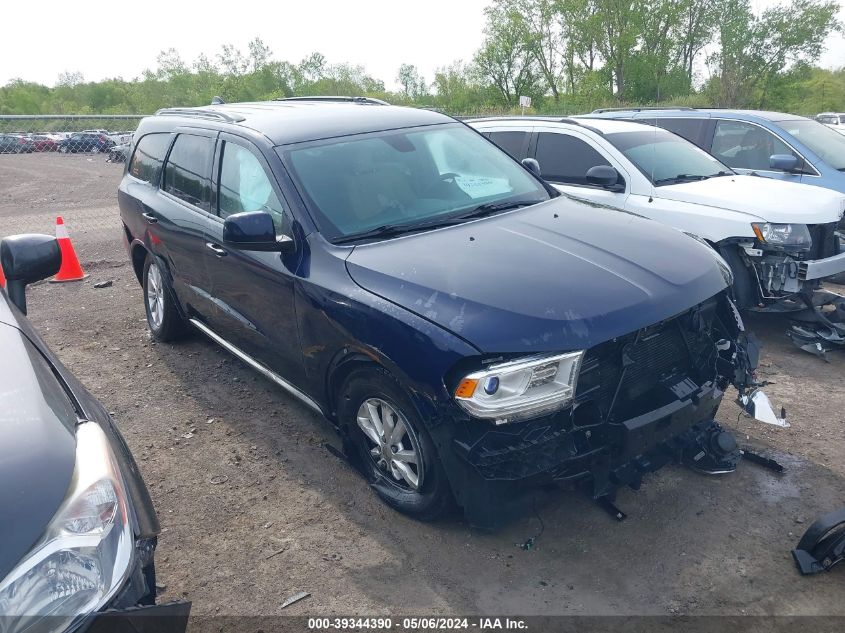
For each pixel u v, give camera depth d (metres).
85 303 7.35
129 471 2.25
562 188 6.95
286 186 3.98
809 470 3.88
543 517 3.53
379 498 3.70
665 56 40.50
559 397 2.93
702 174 6.70
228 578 3.19
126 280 8.22
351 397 3.62
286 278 3.82
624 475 3.19
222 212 4.57
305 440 4.37
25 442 1.89
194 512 3.68
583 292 3.12
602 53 43.09
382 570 3.20
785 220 5.47
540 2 48.94
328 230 3.80
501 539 3.38
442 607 2.97
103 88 98.62
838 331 5.48
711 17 34.56
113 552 1.88
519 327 2.93
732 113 8.78
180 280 5.25
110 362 5.71
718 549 3.26
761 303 5.68
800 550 3.14
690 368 3.53
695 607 2.92
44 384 2.21
